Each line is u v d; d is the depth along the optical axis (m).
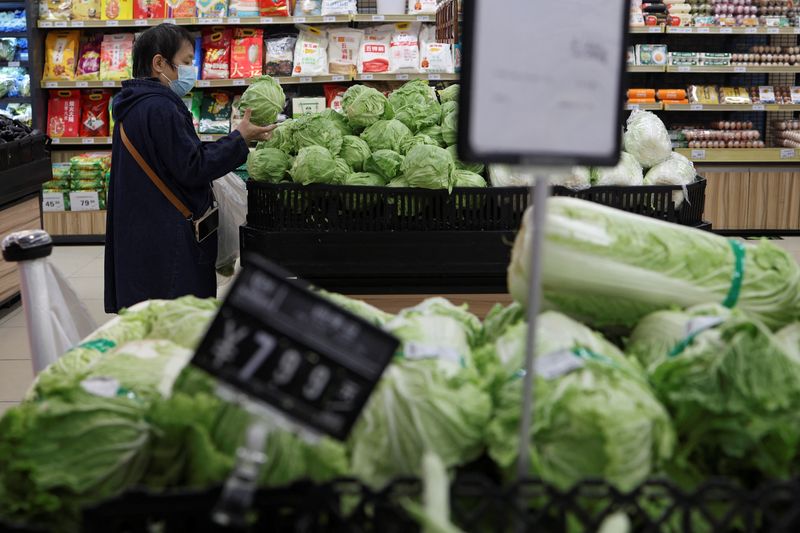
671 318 1.55
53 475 1.21
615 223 1.67
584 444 1.19
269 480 1.18
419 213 2.99
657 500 1.19
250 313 1.06
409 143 3.32
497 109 1.13
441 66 6.96
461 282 2.99
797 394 1.25
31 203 5.50
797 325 1.64
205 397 1.21
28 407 1.30
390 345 1.07
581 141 1.15
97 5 7.19
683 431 1.28
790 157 7.21
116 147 3.60
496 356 1.40
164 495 1.06
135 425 1.27
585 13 1.14
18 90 7.43
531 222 1.66
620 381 1.27
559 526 1.16
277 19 6.95
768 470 1.21
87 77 7.32
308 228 3.04
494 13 1.12
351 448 1.25
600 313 1.68
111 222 3.70
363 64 7.01
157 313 1.83
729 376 1.27
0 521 1.08
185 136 3.48
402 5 7.04
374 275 2.97
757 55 7.15
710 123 7.61
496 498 1.12
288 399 1.05
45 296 2.46
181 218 3.58
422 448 1.25
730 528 1.24
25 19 7.41
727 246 1.72
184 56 3.69
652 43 7.45
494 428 1.24
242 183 4.05
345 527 1.10
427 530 1.00
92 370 1.49
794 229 7.38
